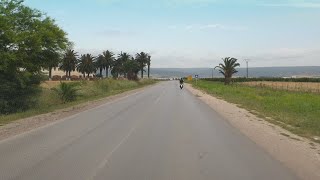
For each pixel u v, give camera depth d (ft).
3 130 51.01
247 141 42.32
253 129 52.90
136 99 123.54
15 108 91.61
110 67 500.74
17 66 90.79
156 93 168.04
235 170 28.43
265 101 108.99
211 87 230.07
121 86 229.45
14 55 86.43
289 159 32.99
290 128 54.70
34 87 98.32
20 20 92.73
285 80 414.41
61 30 98.89
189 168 28.94
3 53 85.56
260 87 226.99
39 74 98.12
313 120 64.28
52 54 99.35
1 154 34.06
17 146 38.22
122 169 28.32
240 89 192.95
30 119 64.95
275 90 185.37
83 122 59.67
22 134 46.73
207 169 28.68
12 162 30.66
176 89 222.07
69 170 27.91
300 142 42.78
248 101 111.14
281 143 41.60
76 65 466.70
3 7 89.86
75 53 431.43
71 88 118.62
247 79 433.89
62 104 103.30
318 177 26.78
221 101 114.21
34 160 31.42
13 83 90.43
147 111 79.25
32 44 90.94
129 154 34.19
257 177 26.43
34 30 93.86
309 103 99.40
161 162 30.91
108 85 199.72
